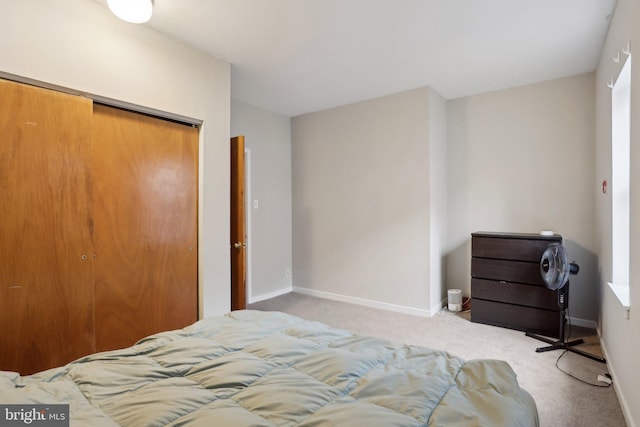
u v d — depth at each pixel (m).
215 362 1.30
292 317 1.90
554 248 2.94
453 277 4.23
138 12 2.11
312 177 4.77
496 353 2.87
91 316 2.24
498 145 3.91
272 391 1.09
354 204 4.36
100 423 0.91
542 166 3.68
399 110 3.95
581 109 3.46
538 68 3.30
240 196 3.35
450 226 4.24
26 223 1.97
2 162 1.89
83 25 2.19
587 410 2.06
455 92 3.97
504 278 3.45
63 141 2.11
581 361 2.70
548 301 3.24
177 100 2.70
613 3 2.24
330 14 2.37
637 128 1.73
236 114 4.23
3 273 1.89
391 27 2.54
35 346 2.01
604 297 2.81
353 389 1.14
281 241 4.86
